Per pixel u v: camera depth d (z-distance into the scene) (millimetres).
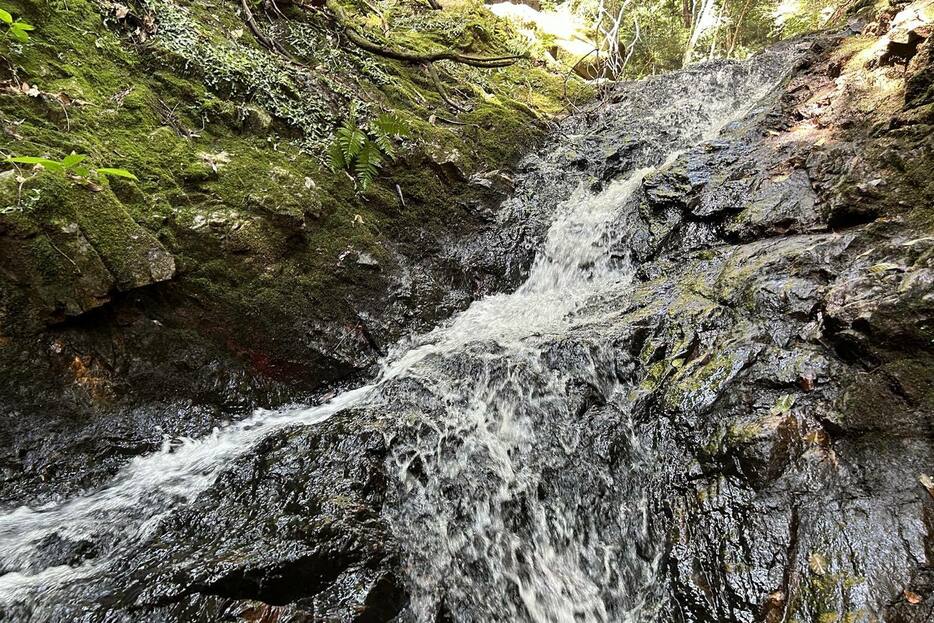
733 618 1978
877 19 5051
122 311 3090
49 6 3633
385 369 4047
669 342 3219
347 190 4684
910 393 2178
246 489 2664
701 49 14594
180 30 4461
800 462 2266
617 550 2545
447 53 7129
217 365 3414
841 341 2486
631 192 5402
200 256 3461
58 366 2814
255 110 4438
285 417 3496
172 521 2480
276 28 5805
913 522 1913
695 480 2480
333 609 2021
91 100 3492
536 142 7109
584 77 11656
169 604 1920
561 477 2885
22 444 2639
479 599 2514
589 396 3146
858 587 1831
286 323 3734
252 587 2047
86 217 2904
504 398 3324
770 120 4926
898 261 2600
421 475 2842
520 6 13047
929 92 3400
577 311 4176
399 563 2340
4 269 2639
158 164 3586
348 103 5426
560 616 2572
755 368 2709
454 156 5754
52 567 2264
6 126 2893
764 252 3475
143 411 3061
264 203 3828
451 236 5250
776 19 13422
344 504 2459
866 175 3361
